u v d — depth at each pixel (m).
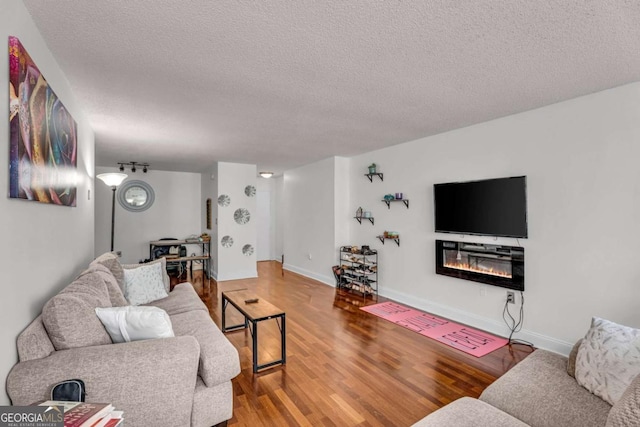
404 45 1.82
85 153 2.95
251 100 2.70
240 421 1.94
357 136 4.00
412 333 3.34
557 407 1.44
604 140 2.55
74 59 1.96
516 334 3.15
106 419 1.09
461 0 1.42
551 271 2.89
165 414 1.54
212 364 1.76
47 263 1.74
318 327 3.52
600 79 2.32
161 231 7.10
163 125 3.41
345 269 5.17
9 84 1.25
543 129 2.93
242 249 6.19
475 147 3.50
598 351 1.57
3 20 1.21
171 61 2.01
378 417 1.98
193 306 2.86
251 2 1.44
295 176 6.73
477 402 1.49
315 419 1.96
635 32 1.68
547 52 1.91
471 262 3.55
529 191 3.04
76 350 1.48
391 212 4.63
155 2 1.43
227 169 6.02
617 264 2.50
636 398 0.65
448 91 2.53
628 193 2.44
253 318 2.58
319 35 1.72
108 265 2.75
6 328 1.26
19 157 1.29
